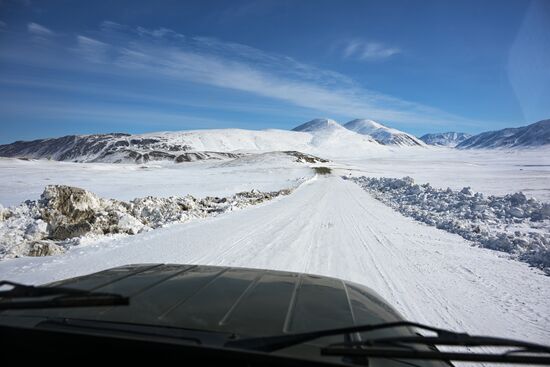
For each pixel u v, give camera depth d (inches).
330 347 59.5
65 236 399.2
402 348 62.7
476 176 2440.9
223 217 594.9
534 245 394.6
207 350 58.5
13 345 64.5
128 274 98.9
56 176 2272.4
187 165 4830.2
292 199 955.3
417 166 4714.6
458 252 375.2
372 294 101.5
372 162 6368.1
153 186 1668.3
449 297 239.6
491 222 574.6
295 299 81.9
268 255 330.0
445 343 62.5
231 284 90.5
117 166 4116.6
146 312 70.9
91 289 82.7
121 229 445.4
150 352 59.8
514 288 263.1
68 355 62.6
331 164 5196.9
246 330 64.7
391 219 615.2
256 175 2635.3
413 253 363.6
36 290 68.1
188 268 108.7
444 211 716.7
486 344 62.7
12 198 1109.1
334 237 432.1
